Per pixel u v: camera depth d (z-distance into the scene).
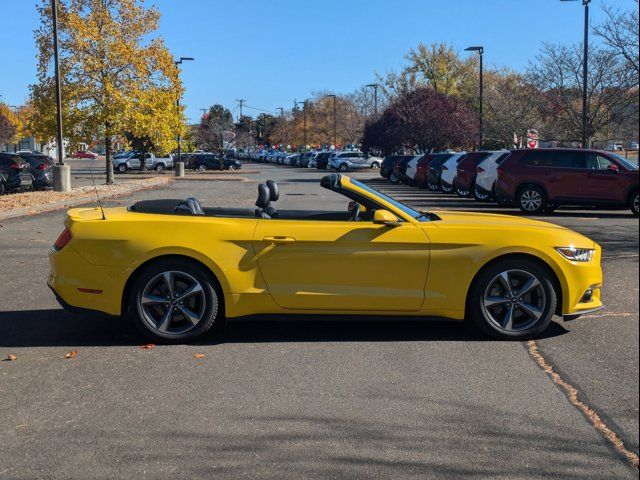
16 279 9.20
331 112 92.38
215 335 6.41
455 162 25.77
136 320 6.00
